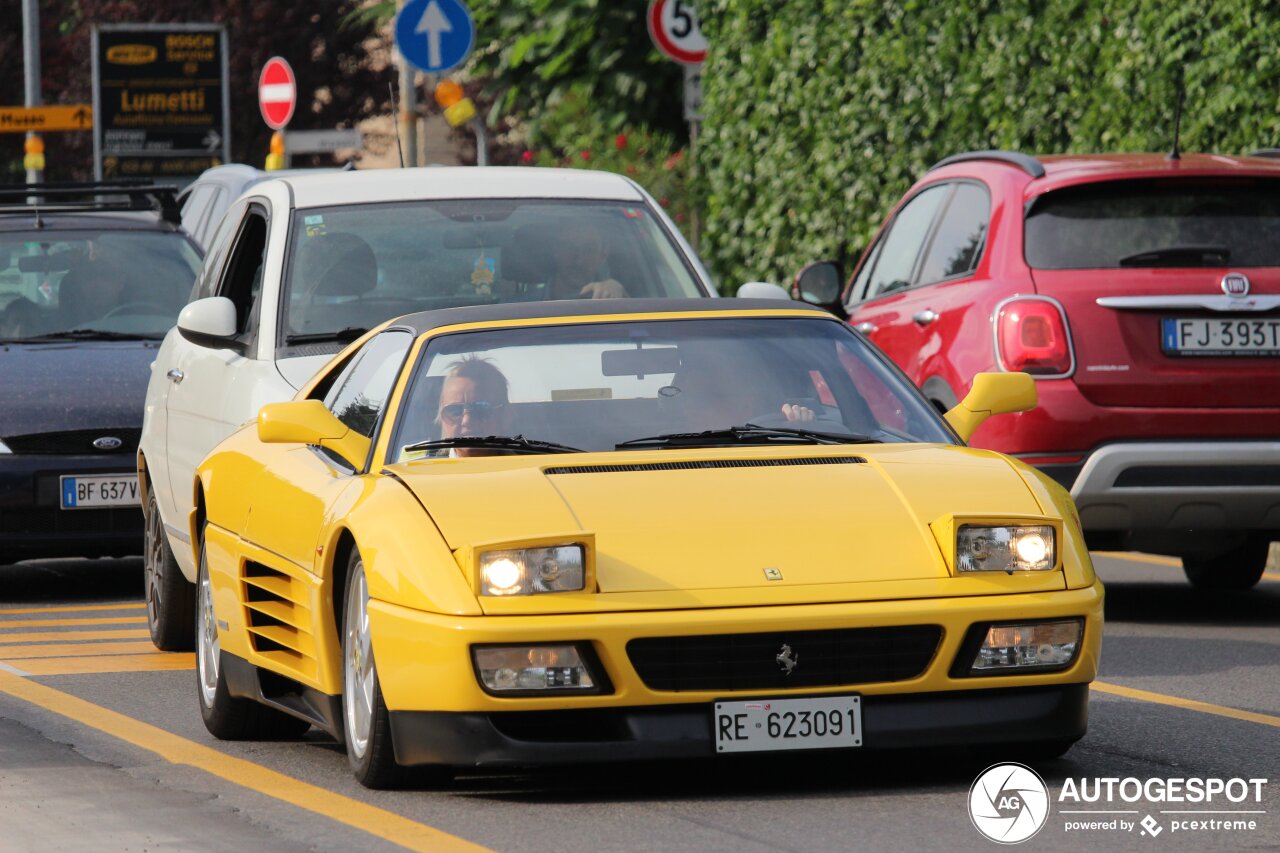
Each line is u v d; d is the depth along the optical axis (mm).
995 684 15609
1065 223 26172
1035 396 19000
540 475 16375
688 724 15234
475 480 16297
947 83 39219
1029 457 25312
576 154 59031
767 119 46031
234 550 19125
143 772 17797
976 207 27656
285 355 22625
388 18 69875
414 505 15961
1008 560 15805
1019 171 27062
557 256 24312
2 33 102812
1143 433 25250
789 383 17984
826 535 15758
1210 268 25625
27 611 29625
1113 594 29531
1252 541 28891
